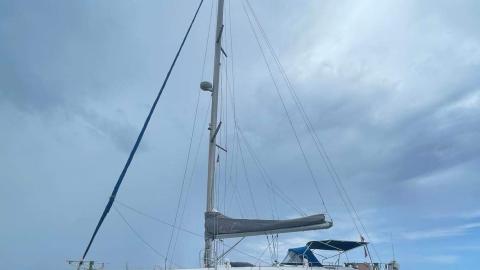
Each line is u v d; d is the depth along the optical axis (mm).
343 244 11406
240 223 10664
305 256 11383
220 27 13250
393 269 11758
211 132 12180
